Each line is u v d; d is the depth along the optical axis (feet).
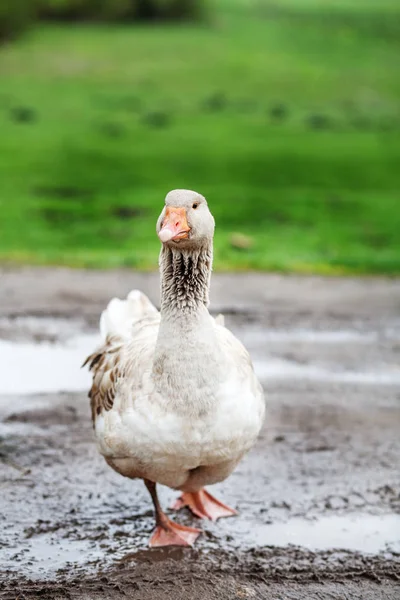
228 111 121.80
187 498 26.63
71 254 56.34
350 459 29.81
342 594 21.98
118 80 139.64
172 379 21.13
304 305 47.11
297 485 27.89
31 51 158.61
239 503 26.73
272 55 167.94
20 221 65.46
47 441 30.35
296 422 32.68
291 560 23.56
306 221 69.05
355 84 146.30
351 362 39.14
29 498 26.48
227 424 21.38
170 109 121.39
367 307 47.44
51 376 36.04
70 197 74.90
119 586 22.00
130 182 81.97
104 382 23.45
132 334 24.95
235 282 51.11
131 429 21.59
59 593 21.59
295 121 117.19
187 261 21.25
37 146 95.91
